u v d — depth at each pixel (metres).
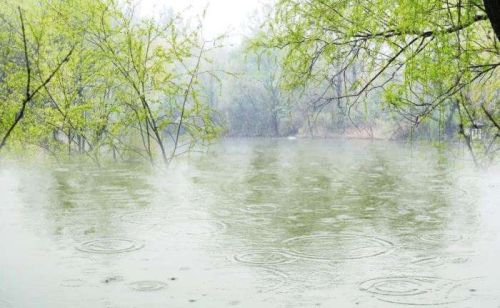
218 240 8.69
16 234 8.98
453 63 6.89
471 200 12.18
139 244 8.45
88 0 13.62
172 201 11.98
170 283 6.66
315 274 6.99
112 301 6.07
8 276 6.91
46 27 14.01
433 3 6.62
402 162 20.92
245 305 5.97
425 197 12.65
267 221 10.06
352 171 18.09
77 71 15.35
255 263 7.48
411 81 6.88
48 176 15.55
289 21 8.08
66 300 6.09
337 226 9.67
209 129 14.93
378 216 10.51
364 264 7.43
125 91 15.03
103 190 13.31
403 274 6.98
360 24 7.35
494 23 4.68
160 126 15.08
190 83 14.52
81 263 7.45
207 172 17.58
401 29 6.75
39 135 16.09
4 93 14.64
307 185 14.73
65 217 10.29
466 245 8.35
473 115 9.69
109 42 14.10
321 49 7.87
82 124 15.30
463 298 6.11
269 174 17.25
